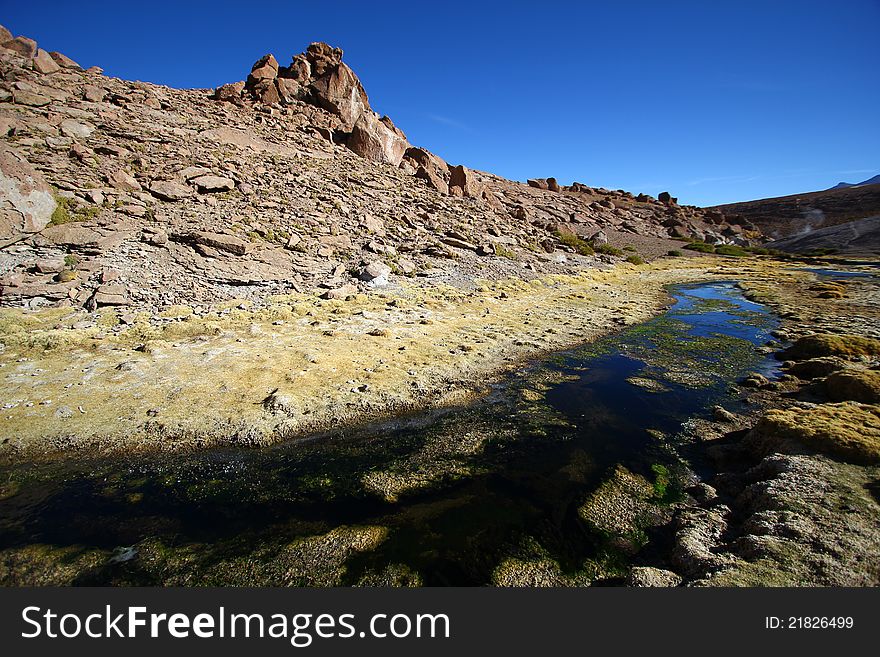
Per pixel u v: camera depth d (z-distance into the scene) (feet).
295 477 32.22
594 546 24.75
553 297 100.27
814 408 35.91
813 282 135.23
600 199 360.07
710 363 59.06
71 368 46.19
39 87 119.24
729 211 475.31
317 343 57.41
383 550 24.61
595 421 41.65
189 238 80.12
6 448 33.86
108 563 23.61
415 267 103.55
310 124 180.86
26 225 67.72
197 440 36.45
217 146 130.82
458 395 47.29
